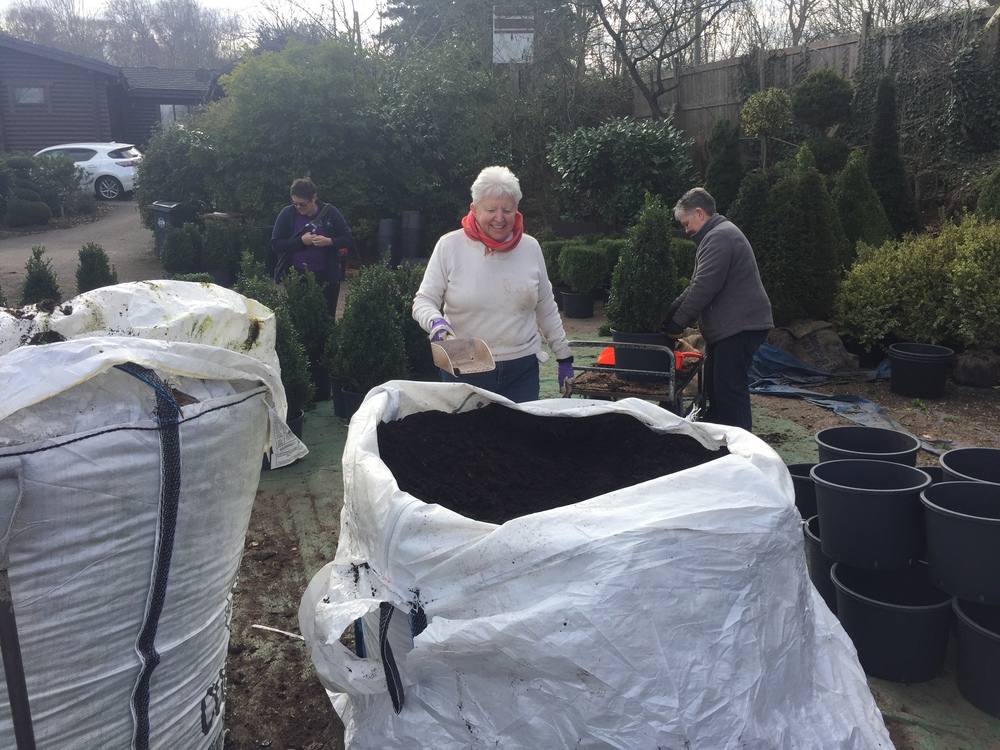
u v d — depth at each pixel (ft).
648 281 16.88
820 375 21.68
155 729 5.57
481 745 5.01
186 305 6.05
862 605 8.55
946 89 33.76
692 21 53.21
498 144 49.70
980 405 19.40
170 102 98.22
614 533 4.87
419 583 5.12
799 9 67.92
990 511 8.62
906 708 8.14
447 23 61.62
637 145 39.91
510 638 4.75
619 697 4.73
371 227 44.75
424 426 7.64
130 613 5.14
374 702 5.66
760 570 5.22
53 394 4.38
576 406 8.12
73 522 4.65
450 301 11.00
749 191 24.21
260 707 8.15
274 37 67.05
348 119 42.80
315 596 5.90
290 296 19.51
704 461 6.83
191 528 5.36
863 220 28.09
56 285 22.00
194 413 5.17
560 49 50.83
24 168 59.31
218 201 44.57
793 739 5.19
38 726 4.87
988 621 8.61
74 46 161.17
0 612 4.38
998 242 20.08
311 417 18.54
